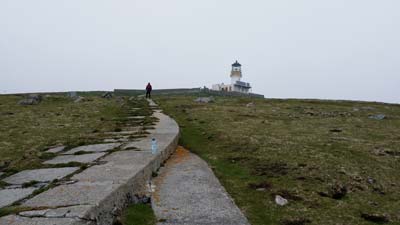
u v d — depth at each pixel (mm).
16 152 24438
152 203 15281
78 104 57500
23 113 46375
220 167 21953
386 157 24562
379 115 47031
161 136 27688
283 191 17578
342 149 26312
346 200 16891
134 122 37906
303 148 26406
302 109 55125
